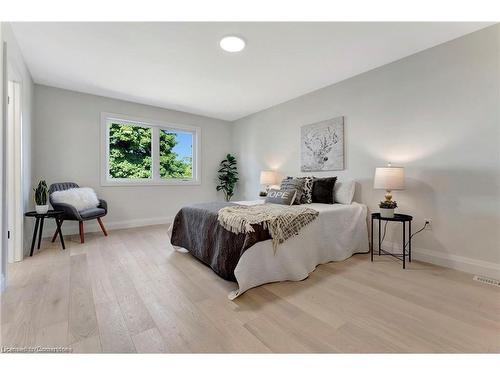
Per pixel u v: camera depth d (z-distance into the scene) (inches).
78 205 127.9
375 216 102.5
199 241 100.1
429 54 98.8
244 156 207.8
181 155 199.6
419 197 103.1
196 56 104.9
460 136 91.7
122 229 162.9
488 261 86.4
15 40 90.7
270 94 152.9
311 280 85.2
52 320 59.4
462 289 77.3
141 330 56.4
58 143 143.9
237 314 63.5
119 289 76.5
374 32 87.7
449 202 94.9
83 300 69.3
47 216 109.1
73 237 139.1
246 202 131.4
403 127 107.4
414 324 59.2
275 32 87.4
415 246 105.0
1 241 70.6
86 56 105.3
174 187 191.8
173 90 146.4
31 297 70.4
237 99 163.2
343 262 103.8
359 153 124.3
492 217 85.4
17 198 99.0
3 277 73.5
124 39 92.4
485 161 86.4
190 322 59.7
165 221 186.9
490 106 85.0
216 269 85.8
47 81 133.9
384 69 113.4
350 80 127.6
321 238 100.3
